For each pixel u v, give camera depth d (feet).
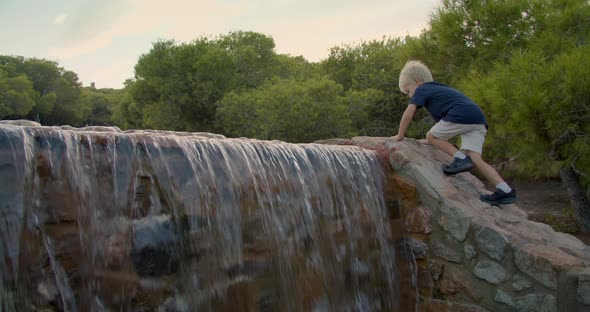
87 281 8.86
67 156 8.90
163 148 10.49
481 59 33.24
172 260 10.18
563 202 40.32
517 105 24.79
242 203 11.78
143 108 96.63
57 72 197.26
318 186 13.87
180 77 89.51
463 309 14.70
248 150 12.42
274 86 63.41
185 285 10.35
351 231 14.52
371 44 73.36
